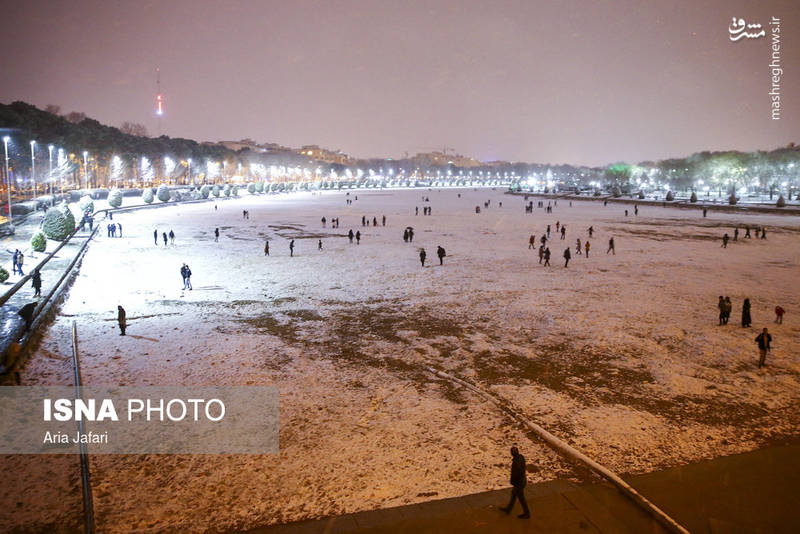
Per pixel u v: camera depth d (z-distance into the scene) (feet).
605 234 169.78
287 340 59.16
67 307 73.72
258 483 31.53
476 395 44.06
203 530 27.25
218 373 49.08
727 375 48.39
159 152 435.94
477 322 66.54
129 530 27.25
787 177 457.68
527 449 35.29
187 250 128.77
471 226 194.59
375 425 38.78
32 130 283.59
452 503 29.04
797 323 65.67
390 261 114.11
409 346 57.16
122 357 53.26
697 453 34.47
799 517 27.20
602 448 35.19
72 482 31.73
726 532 25.94
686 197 363.56
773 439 36.35
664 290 85.20
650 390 45.06
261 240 149.59
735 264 111.45
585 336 60.44
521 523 27.04
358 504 29.22
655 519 27.35
